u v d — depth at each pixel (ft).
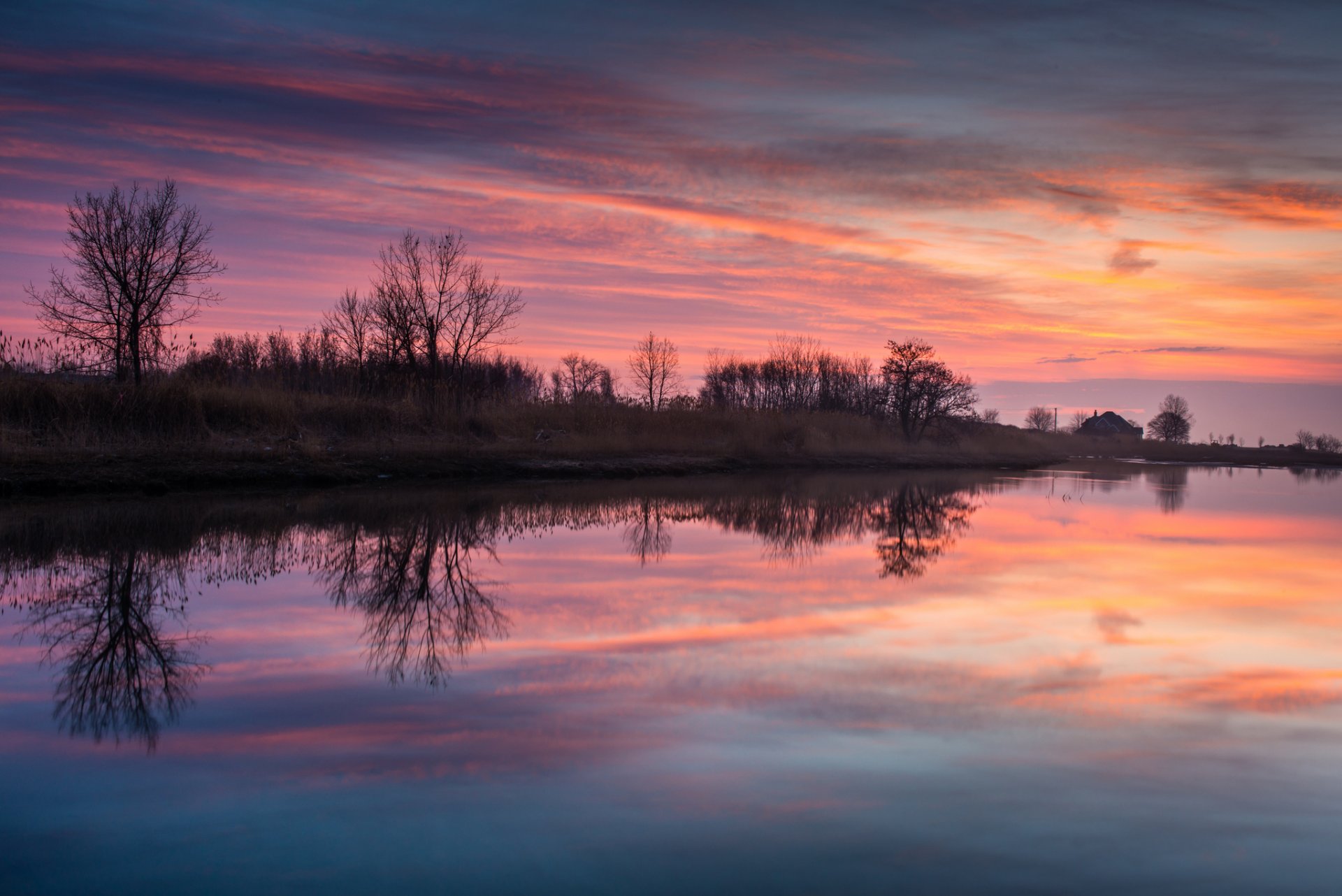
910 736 21.53
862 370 184.65
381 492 69.92
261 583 38.17
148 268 83.10
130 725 21.70
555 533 54.08
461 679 25.52
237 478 68.23
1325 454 231.91
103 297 82.28
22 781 18.48
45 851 15.70
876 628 32.17
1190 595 39.06
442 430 95.14
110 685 24.75
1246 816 17.54
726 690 24.80
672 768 19.43
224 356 117.80
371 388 105.70
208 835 16.30
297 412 85.97
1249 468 179.52
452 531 53.06
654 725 22.00
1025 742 21.22
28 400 70.74
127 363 83.97
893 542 54.44
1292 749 21.02
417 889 14.55
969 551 50.85
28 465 62.18
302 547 46.34
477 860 15.44
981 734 21.74
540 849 15.87
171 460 68.44
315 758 19.77
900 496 86.07
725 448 116.57
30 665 26.58
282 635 30.19
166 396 76.38
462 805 17.53
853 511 70.90
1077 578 42.75
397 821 16.84
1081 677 26.61
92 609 33.19
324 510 58.70
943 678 26.20
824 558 47.47
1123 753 20.65
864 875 15.11
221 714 22.53
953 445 158.71
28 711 22.68
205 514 55.01
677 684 25.25
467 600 35.78
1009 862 15.58
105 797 17.75
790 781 18.85
